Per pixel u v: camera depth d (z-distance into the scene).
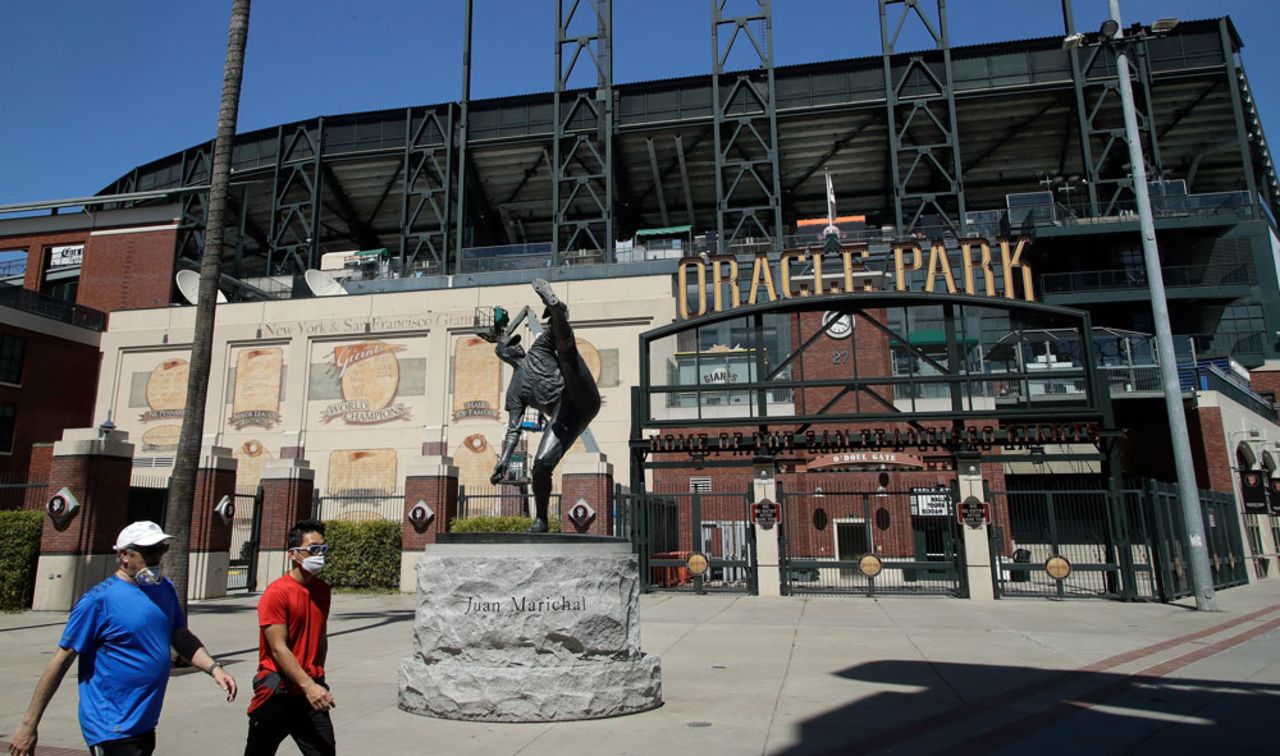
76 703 8.98
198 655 4.76
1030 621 16.16
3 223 51.81
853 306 23.64
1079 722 7.60
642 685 8.27
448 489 24.70
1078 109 51.16
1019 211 50.06
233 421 42.97
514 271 49.25
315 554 5.11
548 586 8.13
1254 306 46.44
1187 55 51.16
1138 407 36.75
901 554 31.36
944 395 33.81
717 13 56.50
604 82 55.66
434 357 41.59
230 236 68.44
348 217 66.56
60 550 19.36
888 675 10.18
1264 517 32.00
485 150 57.81
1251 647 12.32
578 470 23.31
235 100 13.02
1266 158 59.62
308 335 43.09
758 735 7.24
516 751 6.74
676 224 68.62
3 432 40.19
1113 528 21.02
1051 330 38.97
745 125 54.38
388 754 6.67
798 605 19.77
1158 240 47.91
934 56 53.75
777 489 23.16
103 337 45.72
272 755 4.82
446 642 8.20
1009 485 39.56
